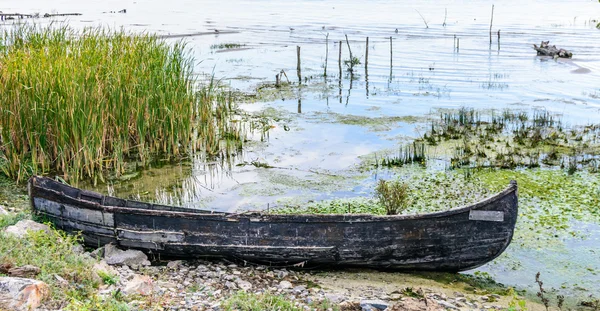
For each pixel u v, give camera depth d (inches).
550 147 702.5
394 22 2608.3
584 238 457.7
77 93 585.3
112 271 349.7
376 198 552.7
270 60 1487.5
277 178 615.2
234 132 758.5
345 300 344.8
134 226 403.2
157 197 562.6
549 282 394.3
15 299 264.1
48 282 299.0
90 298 295.9
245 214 401.7
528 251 439.5
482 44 1846.7
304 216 396.5
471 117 852.6
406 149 682.2
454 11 3339.1
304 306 328.8
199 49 1654.8
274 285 373.7
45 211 417.4
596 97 1027.3
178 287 352.2
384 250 396.8
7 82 582.9
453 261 400.5
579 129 789.9
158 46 806.5
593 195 544.4
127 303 302.4
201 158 681.6
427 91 1107.3
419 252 397.4
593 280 395.5
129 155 678.5
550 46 1596.9
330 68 1385.3
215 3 4114.2
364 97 1047.0
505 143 724.7
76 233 412.5
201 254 405.7
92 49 717.3
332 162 668.7
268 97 1029.2
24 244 344.2
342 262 403.9
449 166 639.8
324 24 2490.2
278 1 4421.8
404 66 1424.7
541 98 1029.2
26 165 580.1
